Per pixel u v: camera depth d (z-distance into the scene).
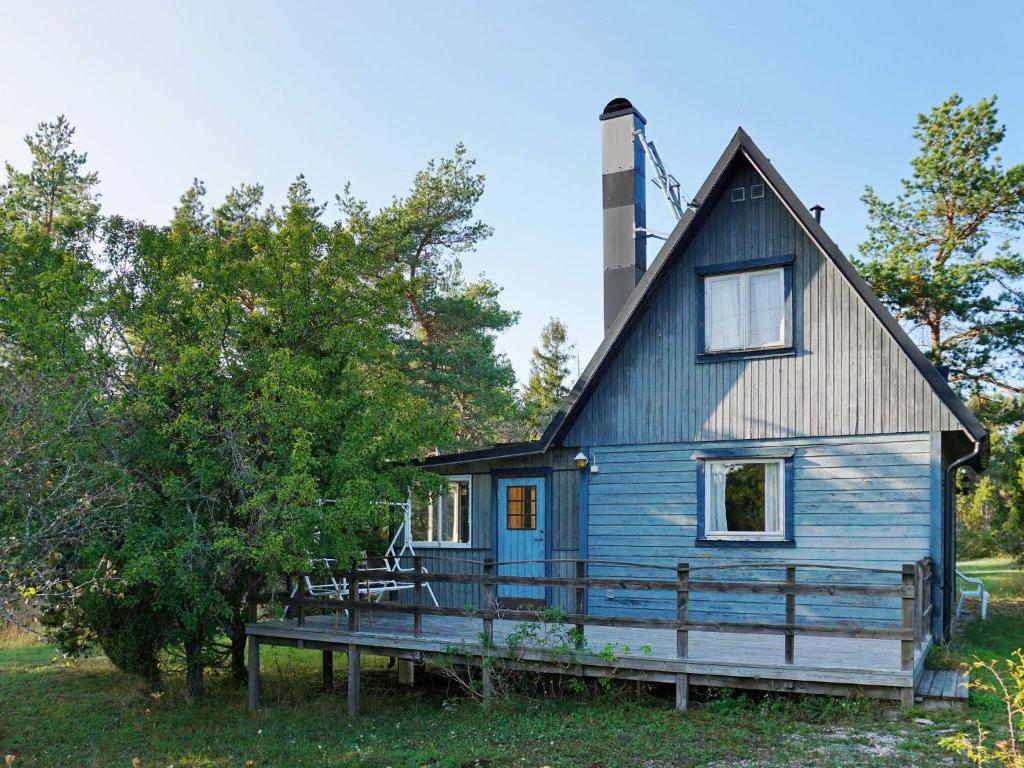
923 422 13.19
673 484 15.11
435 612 12.58
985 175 25.44
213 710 13.98
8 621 10.19
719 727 9.73
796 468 14.05
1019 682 6.20
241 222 22.59
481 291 29.77
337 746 11.13
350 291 15.52
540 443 16.19
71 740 12.45
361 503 12.80
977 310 25.05
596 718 10.58
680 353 15.28
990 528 36.62
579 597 11.50
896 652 11.31
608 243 17.56
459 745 10.01
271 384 13.06
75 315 13.62
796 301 14.34
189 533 13.00
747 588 10.49
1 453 10.83
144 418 13.66
